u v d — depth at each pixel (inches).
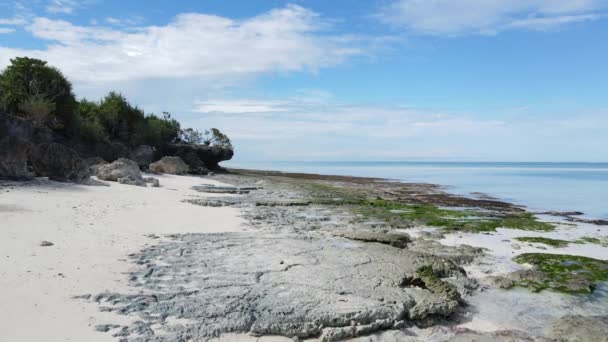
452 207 1290.6
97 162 1476.4
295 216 931.3
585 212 1250.6
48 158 1096.8
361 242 630.5
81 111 1899.6
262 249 556.4
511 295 469.4
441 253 625.6
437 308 389.7
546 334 372.5
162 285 408.5
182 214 834.8
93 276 417.4
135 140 2044.8
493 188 2188.7
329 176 3181.6
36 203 765.3
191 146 2411.4
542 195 1796.3
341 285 424.5
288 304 372.2
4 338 290.7
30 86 1512.1
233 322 338.0
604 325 382.0
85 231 601.9
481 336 360.8
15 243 502.0
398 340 350.3
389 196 1574.8
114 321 328.5
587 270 564.4
